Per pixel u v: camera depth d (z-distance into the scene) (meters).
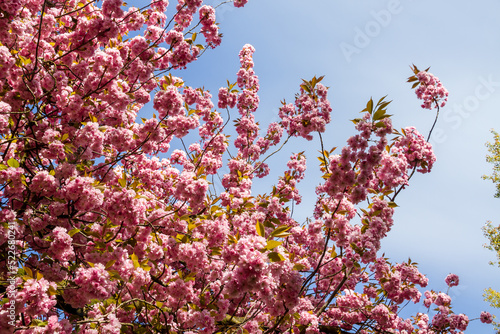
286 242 7.75
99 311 4.50
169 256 4.59
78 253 4.75
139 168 7.36
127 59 5.92
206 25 6.54
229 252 3.61
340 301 6.71
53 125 5.21
